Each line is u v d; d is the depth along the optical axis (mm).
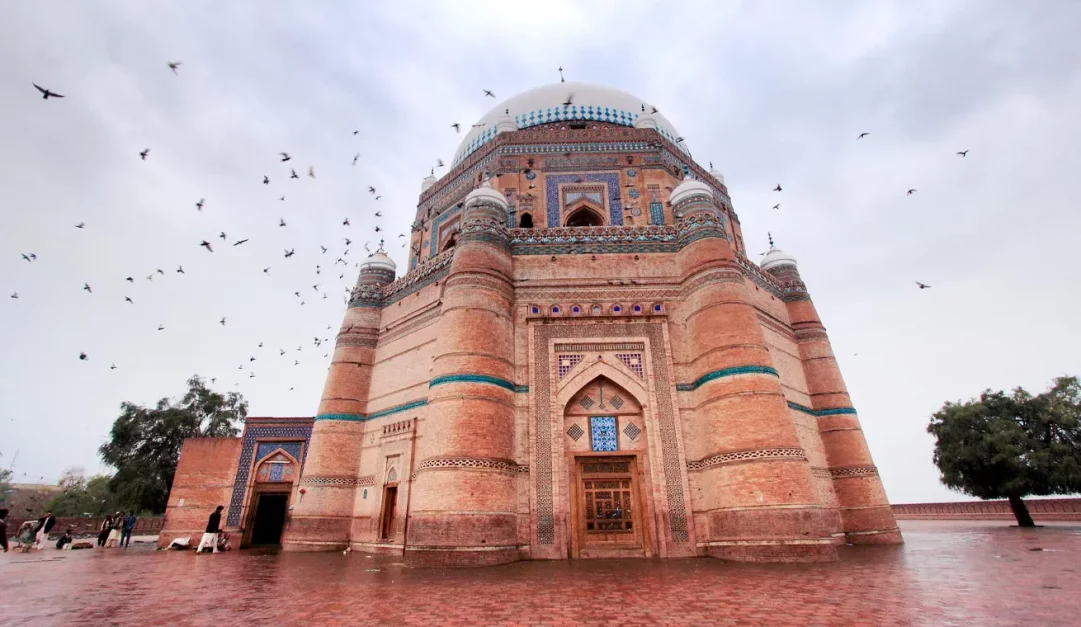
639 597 5316
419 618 4445
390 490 11430
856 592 5293
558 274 11367
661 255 11523
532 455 9898
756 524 8562
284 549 11680
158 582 6629
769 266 14516
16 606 4957
